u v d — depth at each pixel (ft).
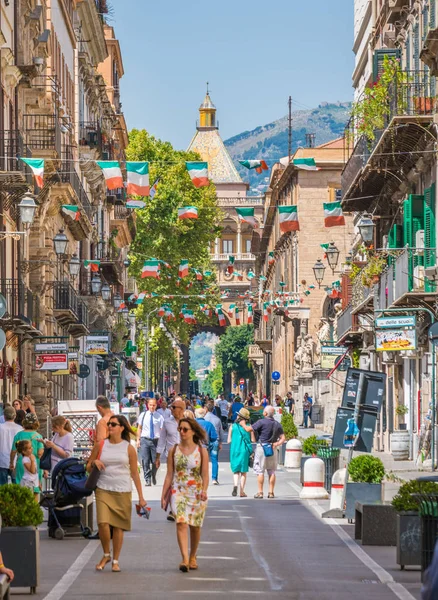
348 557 67.15
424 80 141.08
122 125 342.85
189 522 62.13
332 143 325.01
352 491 84.99
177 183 346.74
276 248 394.52
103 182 260.42
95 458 62.80
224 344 626.64
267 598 52.70
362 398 87.30
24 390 163.84
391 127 137.90
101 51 289.94
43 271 180.55
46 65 179.52
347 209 189.57
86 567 63.57
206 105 615.16
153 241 343.87
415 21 146.51
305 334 317.83
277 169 386.93
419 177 147.54
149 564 64.75
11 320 137.69
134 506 100.83
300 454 153.07
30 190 134.21
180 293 349.41
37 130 161.68
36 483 77.71
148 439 122.21
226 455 189.26
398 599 52.54
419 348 143.74
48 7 198.39
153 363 387.55
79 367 212.84
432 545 55.62
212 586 56.39
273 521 87.81
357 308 178.91
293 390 339.36
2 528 54.54
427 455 131.85
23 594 54.24
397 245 147.74
